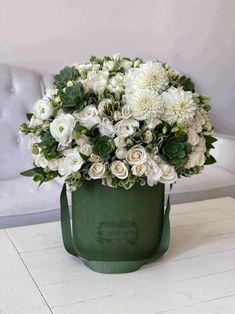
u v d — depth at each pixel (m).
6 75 2.07
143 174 0.93
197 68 2.62
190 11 2.52
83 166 0.93
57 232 1.28
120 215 0.99
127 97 0.93
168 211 1.08
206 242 1.22
